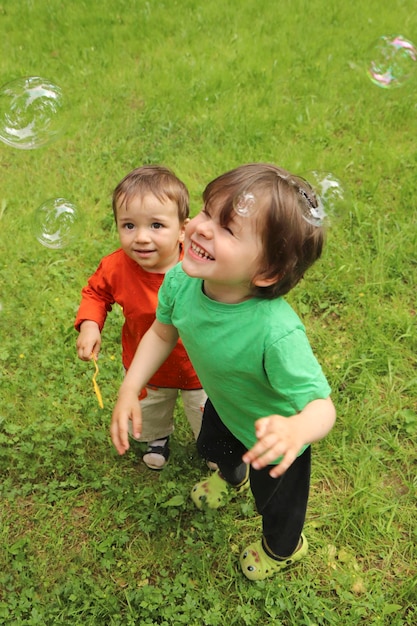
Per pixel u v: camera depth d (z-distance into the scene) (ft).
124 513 7.70
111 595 6.88
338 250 11.57
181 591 6.89
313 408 5.05
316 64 18.08
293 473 6.26
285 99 16.51
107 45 18.83
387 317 10.26
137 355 6.38
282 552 6.84
